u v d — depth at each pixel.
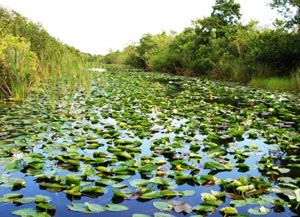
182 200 2.97
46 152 4.21
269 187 3.23
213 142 4.96
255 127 5.95
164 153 4.32
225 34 19.69
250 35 16.61
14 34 13.02
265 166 3.88
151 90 11.73
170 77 19.89
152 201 2.92
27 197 2.86
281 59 14.92
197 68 20.84
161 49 27.25
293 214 2.72
